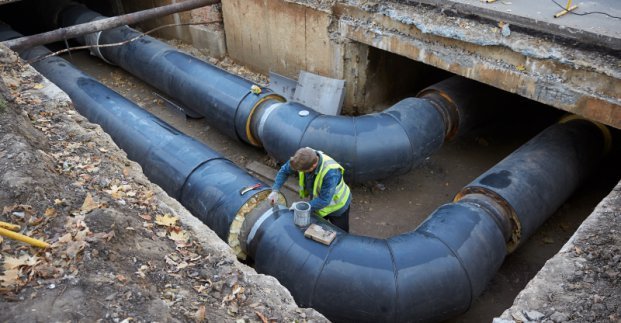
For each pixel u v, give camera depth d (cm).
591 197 739
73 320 283
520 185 583
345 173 690
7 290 294
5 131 439
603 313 354
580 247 413
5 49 675
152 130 688
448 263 481
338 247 489
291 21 898
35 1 1277
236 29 1035
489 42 650
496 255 525
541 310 362
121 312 293
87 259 323
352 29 805
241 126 787
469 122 804
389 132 681
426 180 790
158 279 337
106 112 741
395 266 471
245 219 550
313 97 909
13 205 357
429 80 1047
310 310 347
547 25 595
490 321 557
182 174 617
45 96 586
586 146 669
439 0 694
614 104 563
